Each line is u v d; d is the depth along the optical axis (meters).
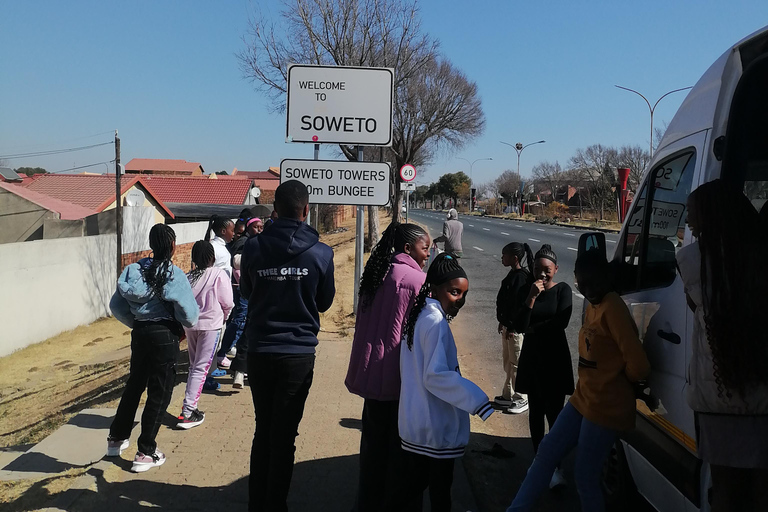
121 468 4.59
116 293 4.58
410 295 3.44
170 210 35.62
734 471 2.30
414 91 31.06
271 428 3.66
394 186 34.69
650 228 3.62
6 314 11.71
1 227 20.45
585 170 62.44
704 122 2.98
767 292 2.23
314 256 3.69
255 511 3.69
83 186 31.50
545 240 29.89
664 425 3.13
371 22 21.62
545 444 3.46
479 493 4.50
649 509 3.92
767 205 2.61
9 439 6.13
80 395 8.16
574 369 7.76
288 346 3.62
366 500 3.56
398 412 3.28
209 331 5.46
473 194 92.00
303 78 9.30
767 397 2.22
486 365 8.30
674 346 3.03
